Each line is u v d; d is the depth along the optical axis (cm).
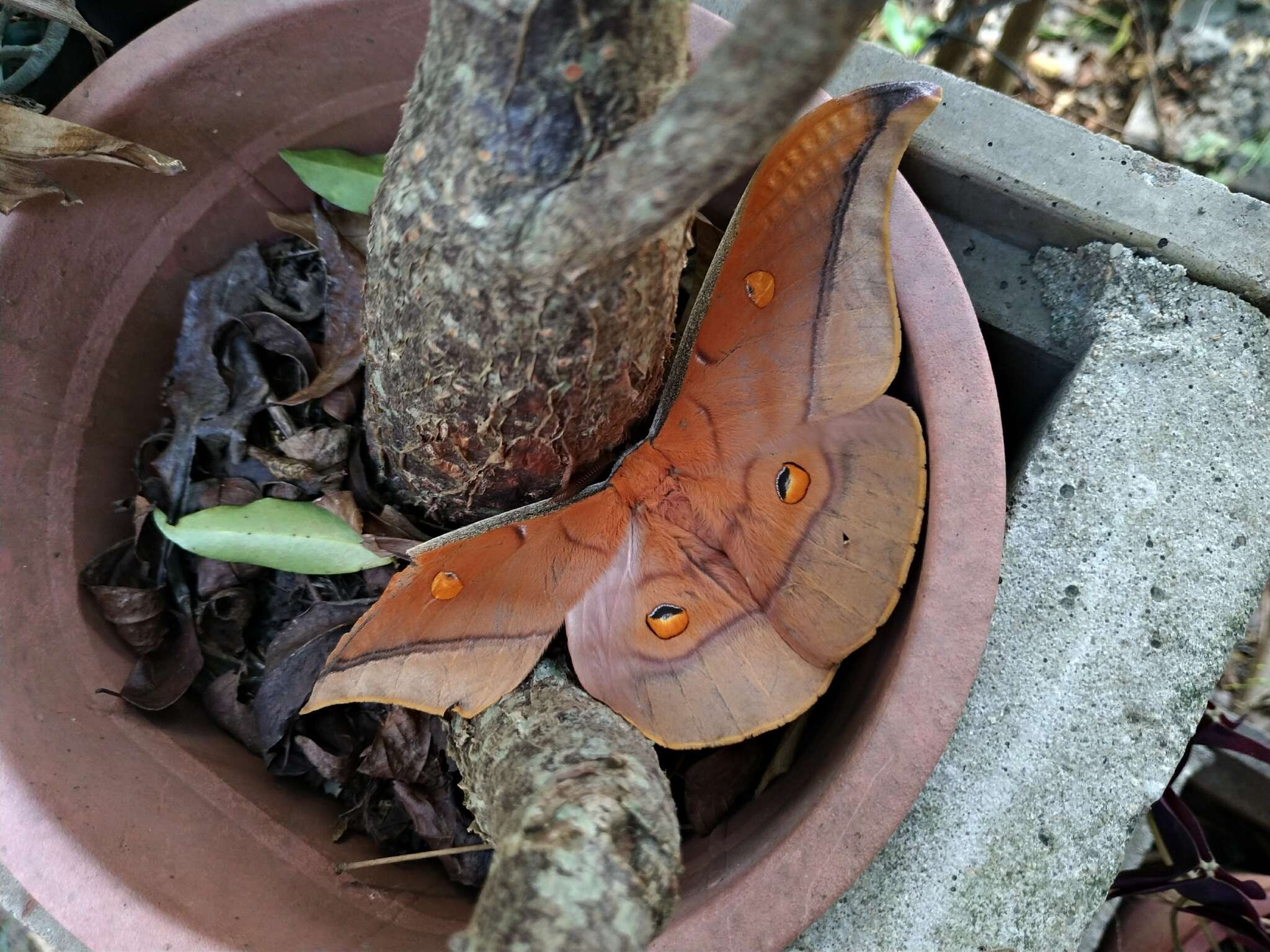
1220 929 27
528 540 16
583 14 12
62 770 17
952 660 17
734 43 9
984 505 18
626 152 10
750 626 17
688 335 17
